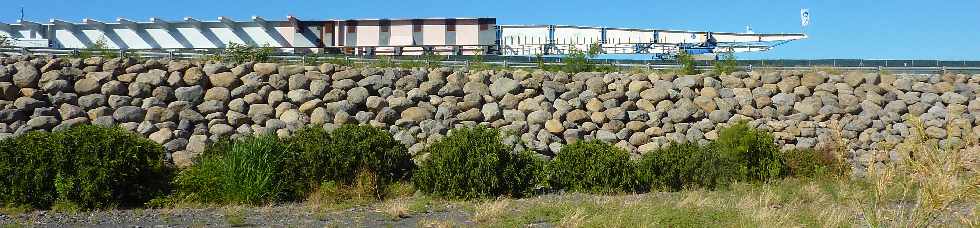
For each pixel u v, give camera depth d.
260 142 11.07
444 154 11.41
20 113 14.59
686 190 12.12
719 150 12.97
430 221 8.86
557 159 12.66
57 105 15.04
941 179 4.84
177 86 15.73
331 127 15.45
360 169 11.56
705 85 17.52
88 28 27.92
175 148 14.62
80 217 9.31
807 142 16.56
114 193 10.33
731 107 17.08
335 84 16.38
